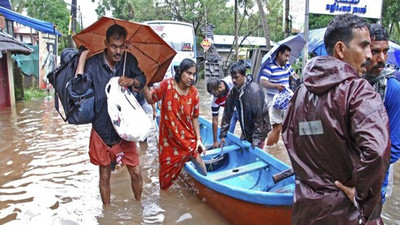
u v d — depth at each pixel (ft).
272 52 18.38
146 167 18.48
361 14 39.47
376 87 8.05
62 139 23.99
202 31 83.20
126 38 12.55
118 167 18.28
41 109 36.06
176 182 16.37
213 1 80.12
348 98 5.88
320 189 6.37
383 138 5.38
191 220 12.78
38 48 49.11
